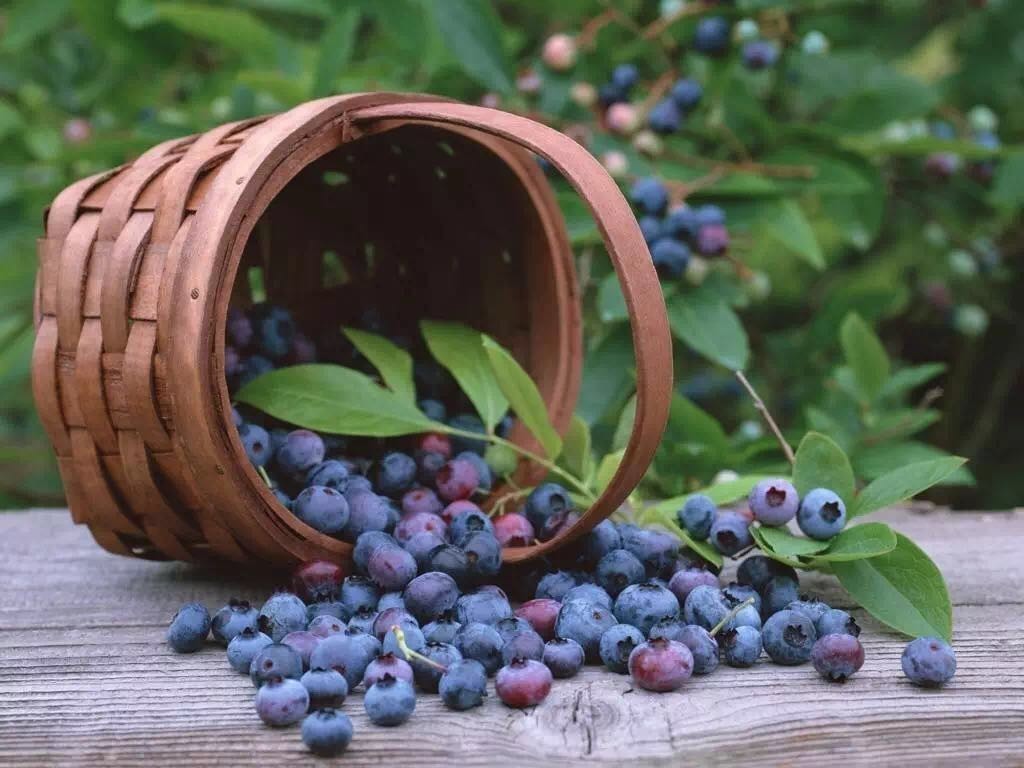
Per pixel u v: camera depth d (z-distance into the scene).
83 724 0.54
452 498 0.66
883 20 1.11
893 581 0.60
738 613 0.59
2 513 0.80
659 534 0.63
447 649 0.56
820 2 0.87
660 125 0.84
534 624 0.59
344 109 0.61
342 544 0.62
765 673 0.57
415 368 0.72
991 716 0.54
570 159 0.58
